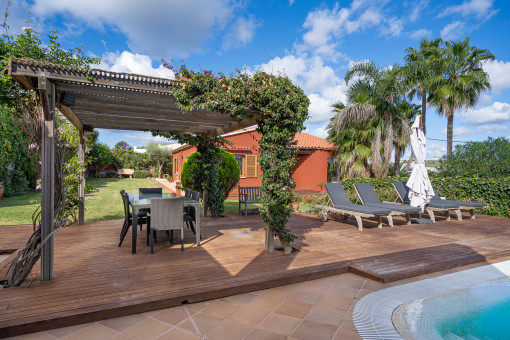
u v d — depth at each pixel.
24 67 2.99
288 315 2.73
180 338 2.34
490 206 8.52
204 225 6.68
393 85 11.35
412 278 3.65
